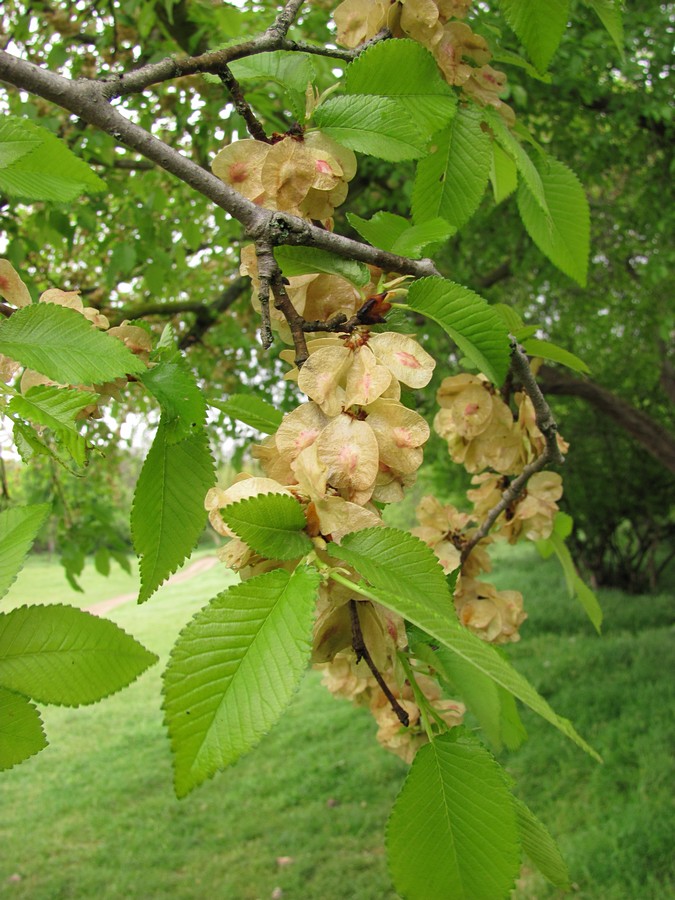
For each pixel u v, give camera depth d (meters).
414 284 0.31
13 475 1.32
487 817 0.24
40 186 0.28
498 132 0.38
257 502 0.24
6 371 0.28
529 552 5.77
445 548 0.57
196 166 0.30
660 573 4.63
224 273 1.96
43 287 1.27
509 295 2.64
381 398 0.28
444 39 0.37
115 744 2.60
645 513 4.11
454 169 0.38
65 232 0.98
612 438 3.80
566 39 1.45
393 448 0.28
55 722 2.91
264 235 0.31
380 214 0.39
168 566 0.32
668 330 2.30
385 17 0.37
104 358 0.24
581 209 0.43
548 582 4.48
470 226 1.83
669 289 2.25
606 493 3.91
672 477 3.83
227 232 1.31
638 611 3.62
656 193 1.91
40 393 0.23
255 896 1.55
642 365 3.34
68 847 1.84
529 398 0.50
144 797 2.10
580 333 2.97
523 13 0.38
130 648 0.25
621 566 4.35
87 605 5.84
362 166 1.57
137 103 1.17
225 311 1.60
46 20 1.14
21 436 0.25
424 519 0.59
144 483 0.31
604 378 3.50
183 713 0.20
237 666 0.20
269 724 0.20
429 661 0.34
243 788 2.06
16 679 0.24
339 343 0.30
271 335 0.29
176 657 0.20
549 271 1.95
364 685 0.51
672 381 3.04
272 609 0.21
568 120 1.70
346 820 1.80
